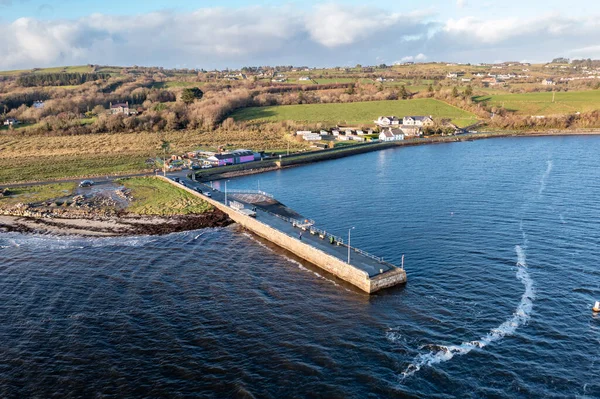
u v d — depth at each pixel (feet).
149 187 452.76
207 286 243.60
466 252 278.67
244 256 287.28
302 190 447.01
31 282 247.91
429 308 217.15
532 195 398.83
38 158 599.57
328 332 198.49
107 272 261.03
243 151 603.67
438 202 385.09
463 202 383.04
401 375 169.78
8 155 617.62
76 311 216.95
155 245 304.50
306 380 167.53
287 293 236.02
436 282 242.78
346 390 162.20
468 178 472.44
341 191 435.94
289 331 199.72
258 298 230.27
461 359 178.70
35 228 336.90
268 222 330.95
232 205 369.71
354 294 233.96
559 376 168.96
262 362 178.19
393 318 209.15
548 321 204.03
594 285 234.99
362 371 172.24
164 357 181.88
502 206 368.68
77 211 372.17
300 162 602.03
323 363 177.17
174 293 235.20
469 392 161.07
